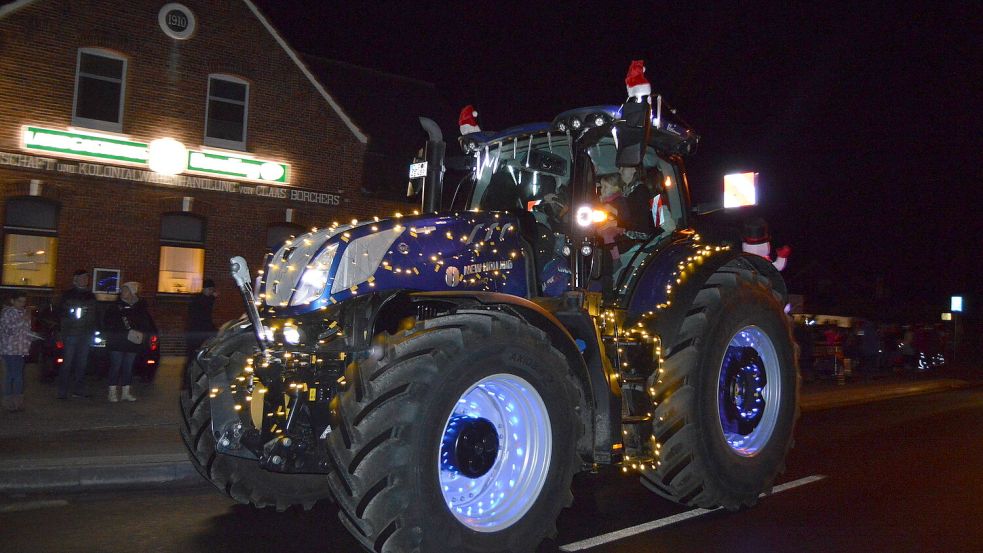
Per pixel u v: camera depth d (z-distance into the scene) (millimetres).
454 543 4074
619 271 5941
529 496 4449
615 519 5523
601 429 4750
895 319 36844
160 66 15383
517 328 4438
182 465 6559
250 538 4914
